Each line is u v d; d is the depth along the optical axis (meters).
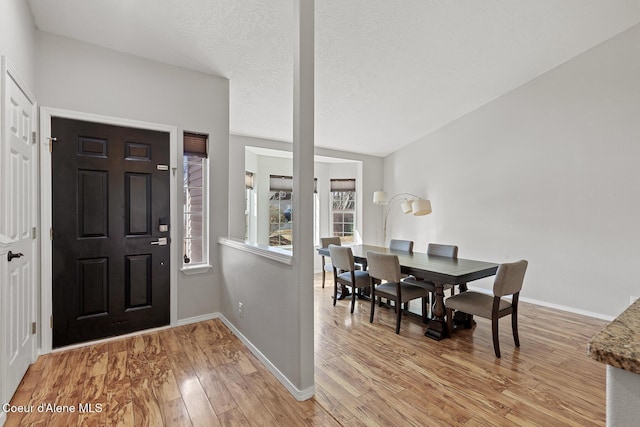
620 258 3.27
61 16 2.36
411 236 5.72
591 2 2.79
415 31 2.88
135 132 2.88
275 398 1.91
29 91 2.24
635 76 3.17
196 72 3.21
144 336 2.81
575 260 3.58
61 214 2.54
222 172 3.37
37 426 1.66
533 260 3.95
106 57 2.75
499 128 4.29
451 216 4.96
